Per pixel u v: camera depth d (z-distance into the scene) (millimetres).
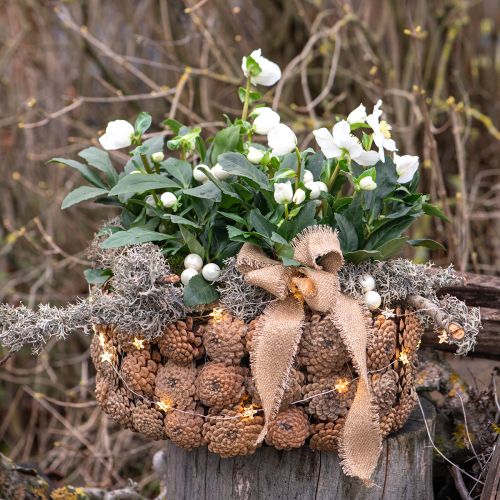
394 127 2916
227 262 1900
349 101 3166
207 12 3166
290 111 2873
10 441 3393
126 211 2010
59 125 3287
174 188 1947
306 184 1920
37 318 1889
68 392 3000
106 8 3232
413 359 1965
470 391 2219
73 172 3281
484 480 2094
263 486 1968
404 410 1964
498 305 2156
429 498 2043
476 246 3123
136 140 1951
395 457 1992
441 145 3238
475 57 3268
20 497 2172
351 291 1897
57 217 3334
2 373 3381
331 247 1858
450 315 1896
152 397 1932
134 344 1909
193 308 1894
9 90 3334
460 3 3076
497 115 3254
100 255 1996
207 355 1913
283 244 1860
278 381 1863
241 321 1889
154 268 1865
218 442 1906
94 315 1887
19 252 3406
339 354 1886
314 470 1958
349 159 1896
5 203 3379
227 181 1941
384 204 1950
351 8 3068
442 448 2193
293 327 1865
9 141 3342
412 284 1932
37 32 3309
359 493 1974
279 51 3199
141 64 3203
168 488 2051
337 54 2713
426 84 3119
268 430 1902
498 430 2105
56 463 2900
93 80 3252
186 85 3113
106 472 2930
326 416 1909
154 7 3141
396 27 3053
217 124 2582
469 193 3229
